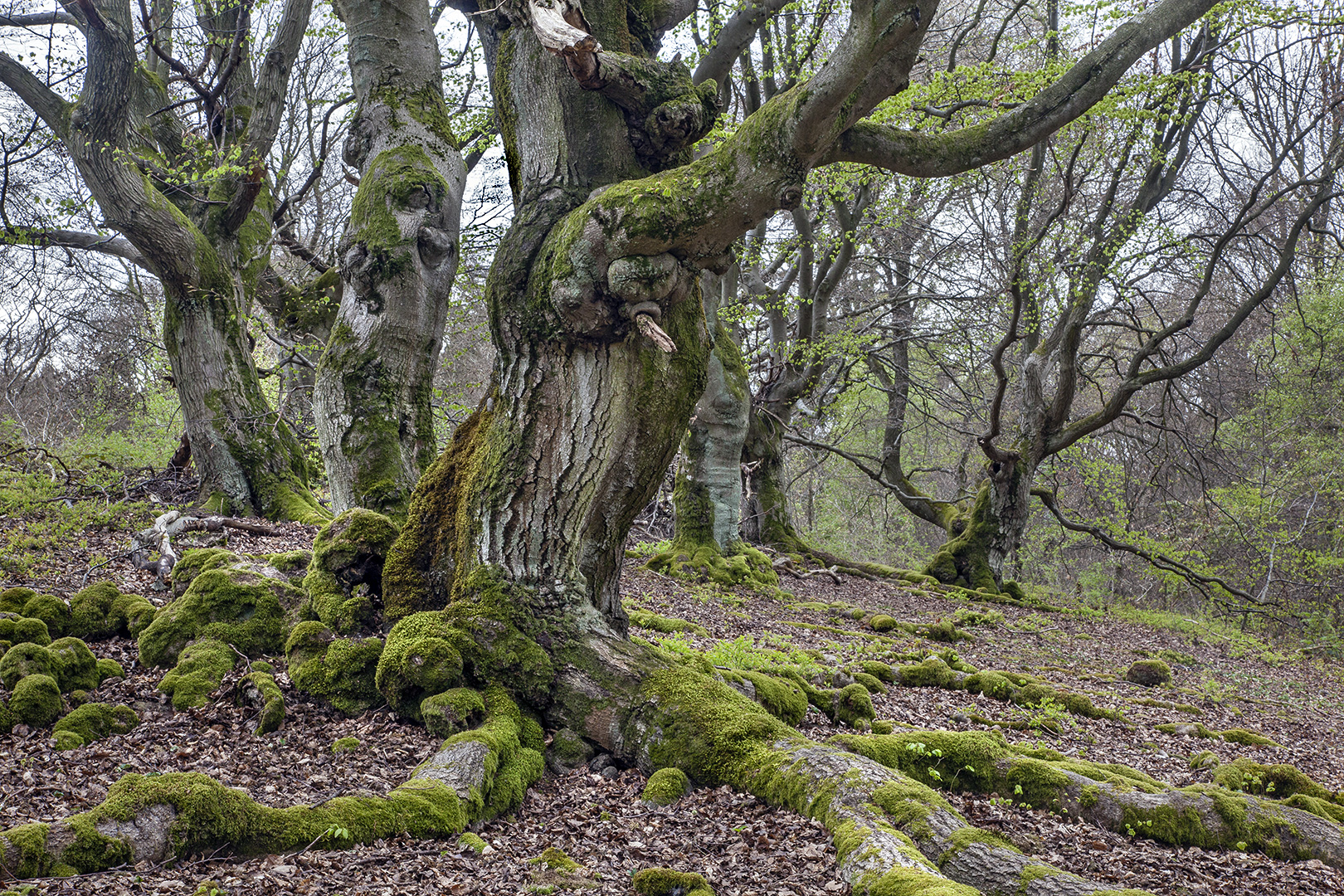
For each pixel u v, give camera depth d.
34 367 18.55
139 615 6.98
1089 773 6.24
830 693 7.55
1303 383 21.23
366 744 5.50
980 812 5.56
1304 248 22.98
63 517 11.27
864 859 4.13
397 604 6.50
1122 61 6.31
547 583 6.13
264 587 6.84
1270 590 23.02
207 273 12.41
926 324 23.47
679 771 5.38
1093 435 24.52
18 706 5.31
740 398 16.72
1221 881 5.02
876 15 5.12
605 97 6.37
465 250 14.45
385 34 9.20
